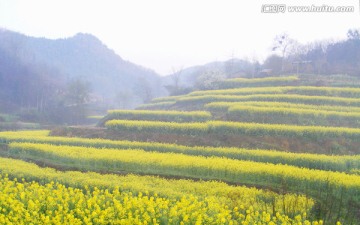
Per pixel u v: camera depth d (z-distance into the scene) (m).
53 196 13.73
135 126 35.78
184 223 10.96
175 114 40.97
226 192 16.48
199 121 39.69
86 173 20.33
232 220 11.42
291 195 16.70
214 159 22.88
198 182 19.00
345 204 16.20
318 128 31.78
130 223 10.88
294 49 83.62
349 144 31.19
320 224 11.48
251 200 14.98
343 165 23.08
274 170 19.58
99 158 23.00
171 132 34.59
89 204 12.20
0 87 95.44
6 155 27.03
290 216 12.75
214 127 33.38
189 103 50.28
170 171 21.78
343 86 54.16
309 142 31.33
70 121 77.25
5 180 16.33
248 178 20.14
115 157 22.78
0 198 12.73
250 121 37.47
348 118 36.94
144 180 18.86
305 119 37.00
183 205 12.10
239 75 82.06
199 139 32.84
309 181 18.31
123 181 18.53
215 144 31.73
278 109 37.75
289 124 36.41
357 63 75.75
